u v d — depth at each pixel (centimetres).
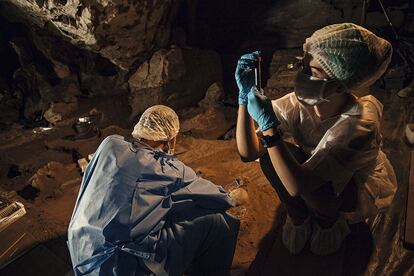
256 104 192
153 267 217
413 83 519
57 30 635
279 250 264
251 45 791
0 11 714
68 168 448
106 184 220
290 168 194
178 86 685
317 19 755
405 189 305
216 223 244
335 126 206
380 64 190
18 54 739
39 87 718
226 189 370
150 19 616
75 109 680
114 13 553
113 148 231
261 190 363
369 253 251
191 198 238
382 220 275
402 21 678
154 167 228
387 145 392
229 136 535
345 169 203
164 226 230
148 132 245
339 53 184
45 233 337
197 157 445
